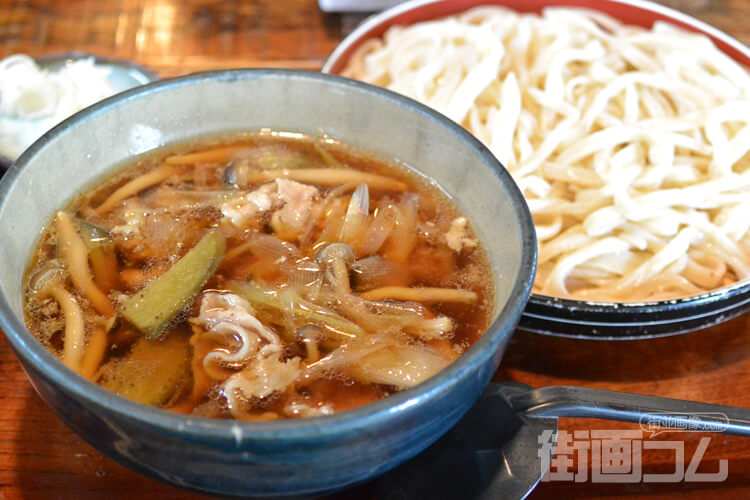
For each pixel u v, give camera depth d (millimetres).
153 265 335
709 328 408
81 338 306
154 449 253
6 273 297
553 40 523
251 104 371
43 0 579
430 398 250
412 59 511
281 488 265
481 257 340
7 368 369
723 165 445
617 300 414
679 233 431
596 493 336
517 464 319
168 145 371
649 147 458
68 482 329
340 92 362
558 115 483
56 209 335
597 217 421
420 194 366
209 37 560
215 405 292
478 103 493
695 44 512
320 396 295
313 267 335
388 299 329
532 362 387
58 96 484
